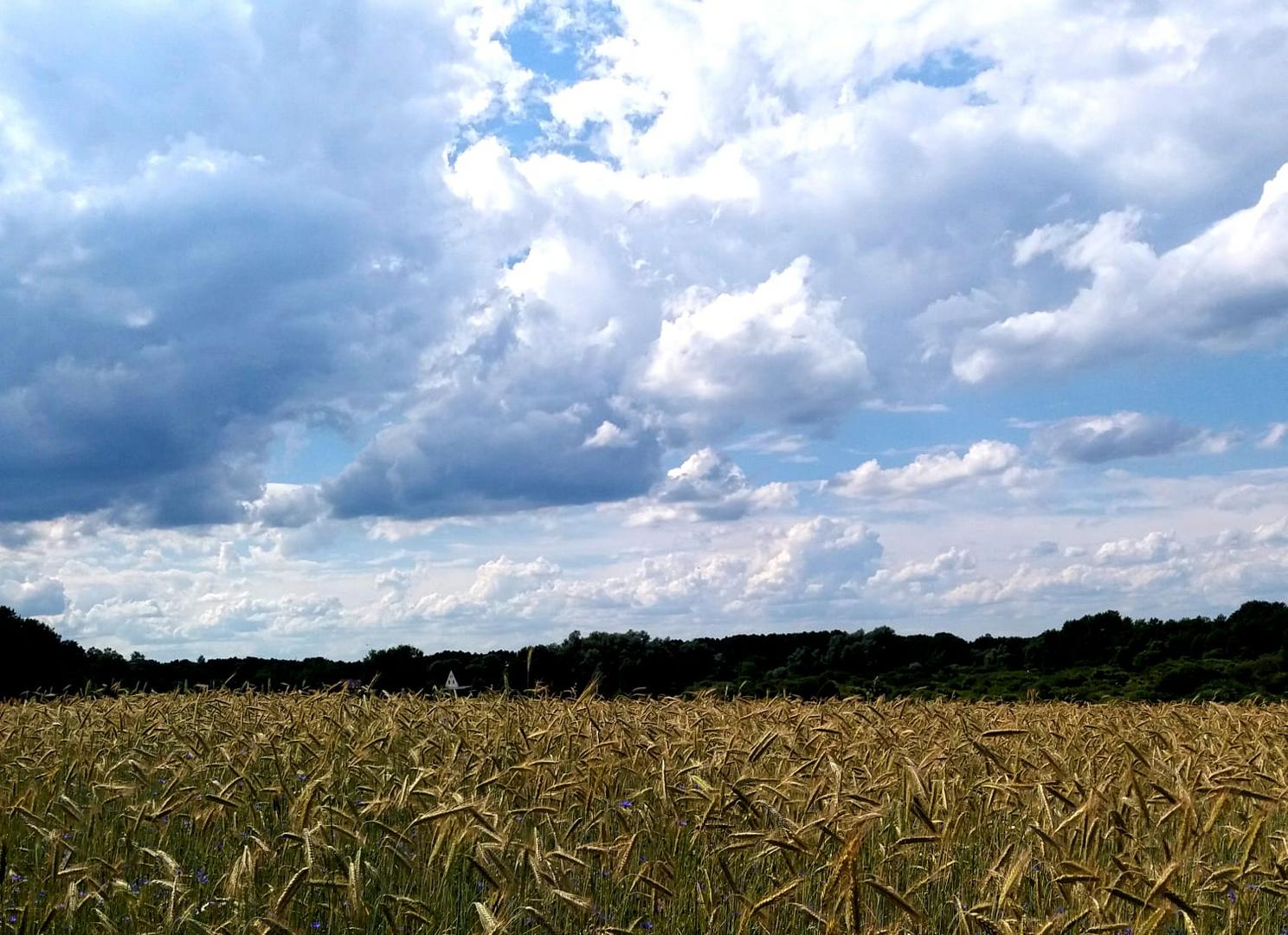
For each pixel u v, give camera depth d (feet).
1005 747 28.32
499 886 16.81
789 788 22.50
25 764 26.76
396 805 21.09
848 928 15.53
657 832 21.61
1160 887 15.16
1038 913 18.29
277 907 15.70
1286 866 17.60
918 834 21.42
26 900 16.74
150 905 16.83
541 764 23.43
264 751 26.71
